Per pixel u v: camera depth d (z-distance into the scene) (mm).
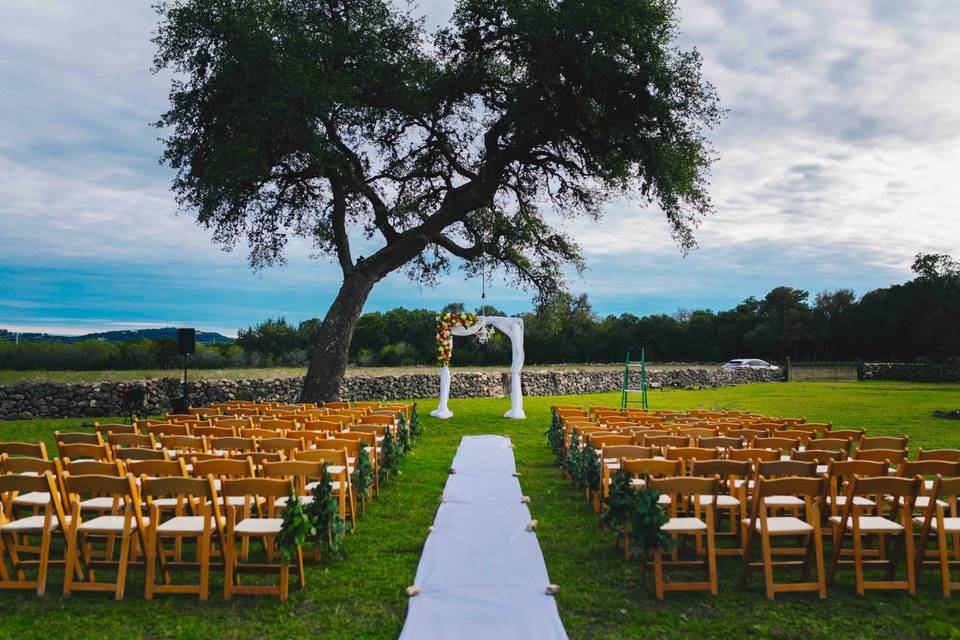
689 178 17391
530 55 17438
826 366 41625
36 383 17094
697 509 5660
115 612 4504
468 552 5613
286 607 4586
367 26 17719
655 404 22547
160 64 16438
